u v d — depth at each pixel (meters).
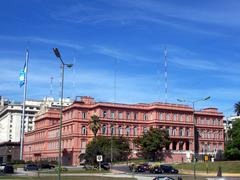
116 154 139.12
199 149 179.25
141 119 172.50
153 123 169.75
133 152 160.38
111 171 99.25
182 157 156.62
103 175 80.44
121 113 168.75
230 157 127.38
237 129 124.75
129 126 169.25
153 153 151.50
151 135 148.50
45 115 196.25
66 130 170.88
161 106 171.38
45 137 193.62
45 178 64.56
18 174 81.94
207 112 185.62
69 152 163.50
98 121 150.50
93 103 168.50
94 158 125.00
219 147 186.00
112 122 165.62
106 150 136.62
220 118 189.38
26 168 104.12
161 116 171.50
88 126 164.75
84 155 132.62
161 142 147.75
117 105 167.62
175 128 173.38
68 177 69.38
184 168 101.69
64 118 176.00
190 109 178.12
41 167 110.88
